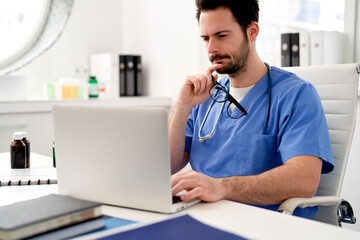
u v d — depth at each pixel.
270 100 1.27
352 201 2.09
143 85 3.10
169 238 0.62
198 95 1.34
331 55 2.05
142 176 0.82
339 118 1.28
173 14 2.77
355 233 0.71
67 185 0.92
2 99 2.42
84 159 0.88
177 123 1.36
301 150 1.12
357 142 2.04
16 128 2.32
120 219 0.79
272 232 0.71
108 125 0.83
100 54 2.82
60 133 0.90
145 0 2.98
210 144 1.32
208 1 1.24
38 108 2.39
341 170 1.25
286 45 2.13
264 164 1.23
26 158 1.30
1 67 2.65
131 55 2.86
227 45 1.25
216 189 0.93
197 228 0.66
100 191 0.88
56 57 2.83
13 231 0.61
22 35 2.74
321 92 1.33
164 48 2.87
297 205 1.00
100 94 2.80
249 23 1.27
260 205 1.13
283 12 2.26
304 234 0.70
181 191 0.97
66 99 2.52
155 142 0.79
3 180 1.11
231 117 1.31
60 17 2.72
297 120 1.18
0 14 2.70
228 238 0.62
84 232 0.71
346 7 2.14
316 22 2.21
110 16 3.09
